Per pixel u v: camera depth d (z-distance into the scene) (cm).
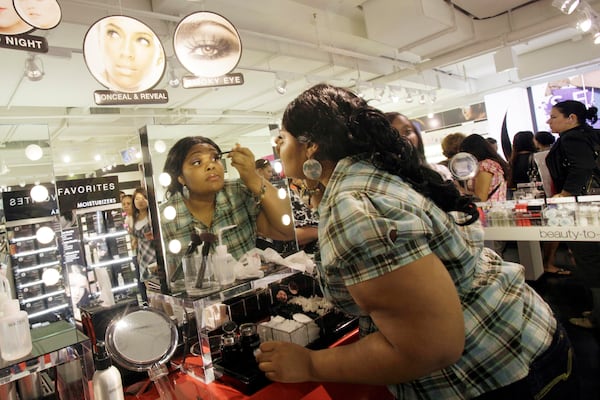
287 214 188
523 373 88
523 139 446
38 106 480
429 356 71
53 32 292
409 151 92
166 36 322
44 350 109
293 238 190
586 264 304
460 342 73
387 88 616
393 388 101
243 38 379
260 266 168
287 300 188
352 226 74
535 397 88
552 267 482
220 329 157
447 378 90
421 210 80
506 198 418
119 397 117
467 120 834
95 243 178
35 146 130
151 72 191
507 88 787
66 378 123
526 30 430
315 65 487
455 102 841
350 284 77
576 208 302
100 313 131
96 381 115
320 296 182
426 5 356
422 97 666
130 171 195
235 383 134
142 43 188
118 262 184
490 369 88
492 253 110
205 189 160
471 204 96
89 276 173
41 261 130
